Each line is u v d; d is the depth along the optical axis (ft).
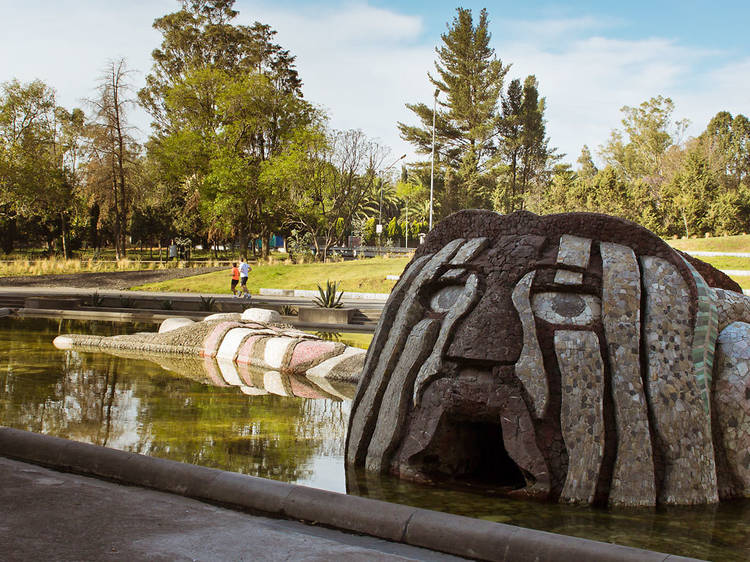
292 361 33.83
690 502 13.44
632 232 15.64
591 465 13.30
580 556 9.34
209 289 104.37
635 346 14.07
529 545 9.73
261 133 155.12
